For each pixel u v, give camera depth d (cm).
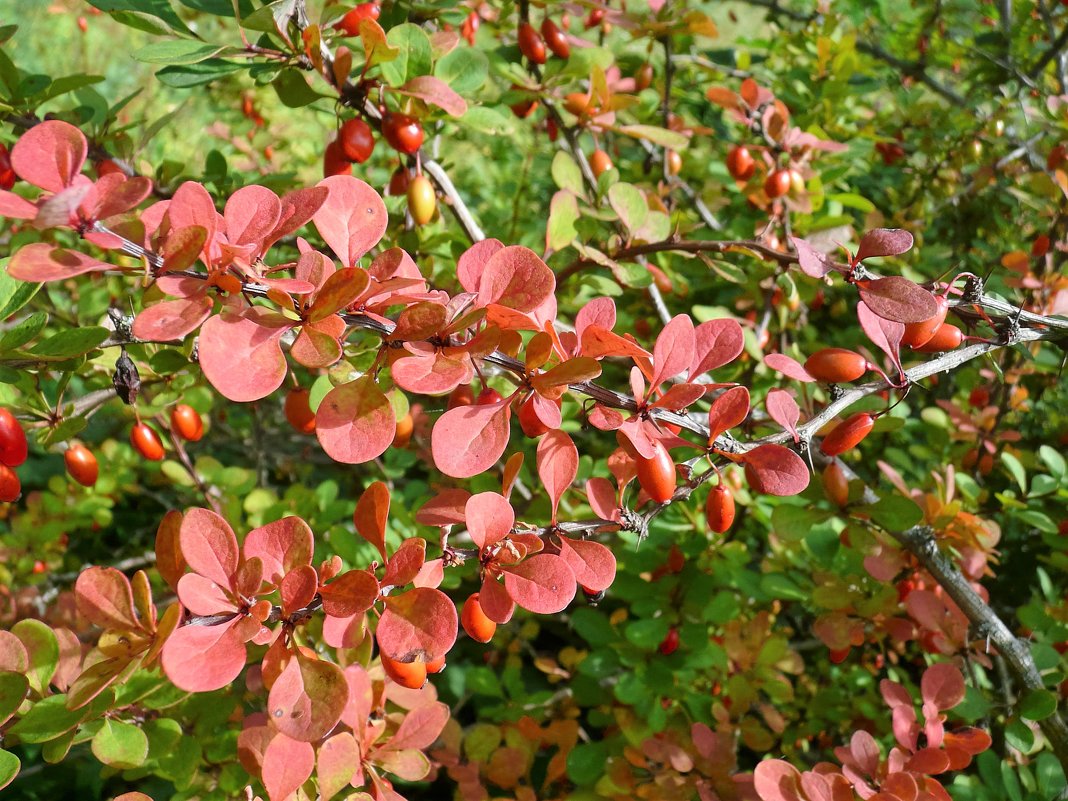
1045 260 33
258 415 44
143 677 18
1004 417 36
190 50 21
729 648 29
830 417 19
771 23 59
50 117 24
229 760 23
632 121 34
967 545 26
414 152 23
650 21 33
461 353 15
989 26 56
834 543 28
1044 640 27
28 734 17
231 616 15
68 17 100
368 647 19
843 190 44
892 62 52
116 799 16
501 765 28
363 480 39
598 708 35
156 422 32
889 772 21
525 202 55
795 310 36
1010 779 25
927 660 29
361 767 19
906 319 17
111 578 16
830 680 37
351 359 20
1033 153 42
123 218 14
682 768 25
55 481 38
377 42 21
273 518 31
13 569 38
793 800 20
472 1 35
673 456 28
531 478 34
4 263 19
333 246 16
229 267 15
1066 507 31
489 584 16
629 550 29
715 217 43
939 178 46
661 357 16
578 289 31
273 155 50
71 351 18
